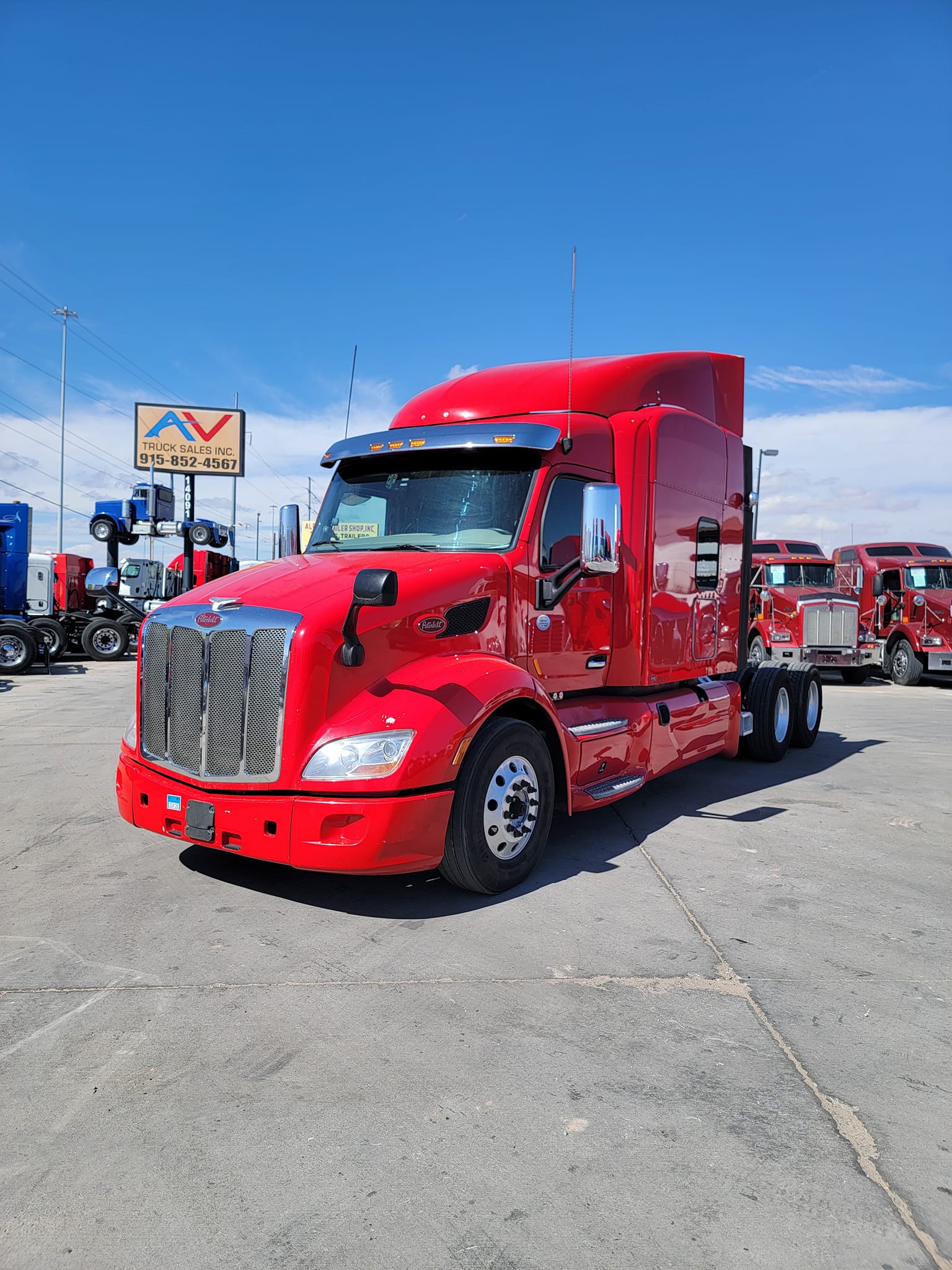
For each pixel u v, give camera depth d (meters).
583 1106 2.62
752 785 7.21
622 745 5.65
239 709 4.05
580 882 4.67
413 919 4.11
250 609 4.09
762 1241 2.07
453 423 5.58
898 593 17.56
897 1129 2.52
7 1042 2.97
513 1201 2.20
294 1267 1.99
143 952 3.71
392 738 3.95
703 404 6.88
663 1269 1.99
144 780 4.41
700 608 6.62
